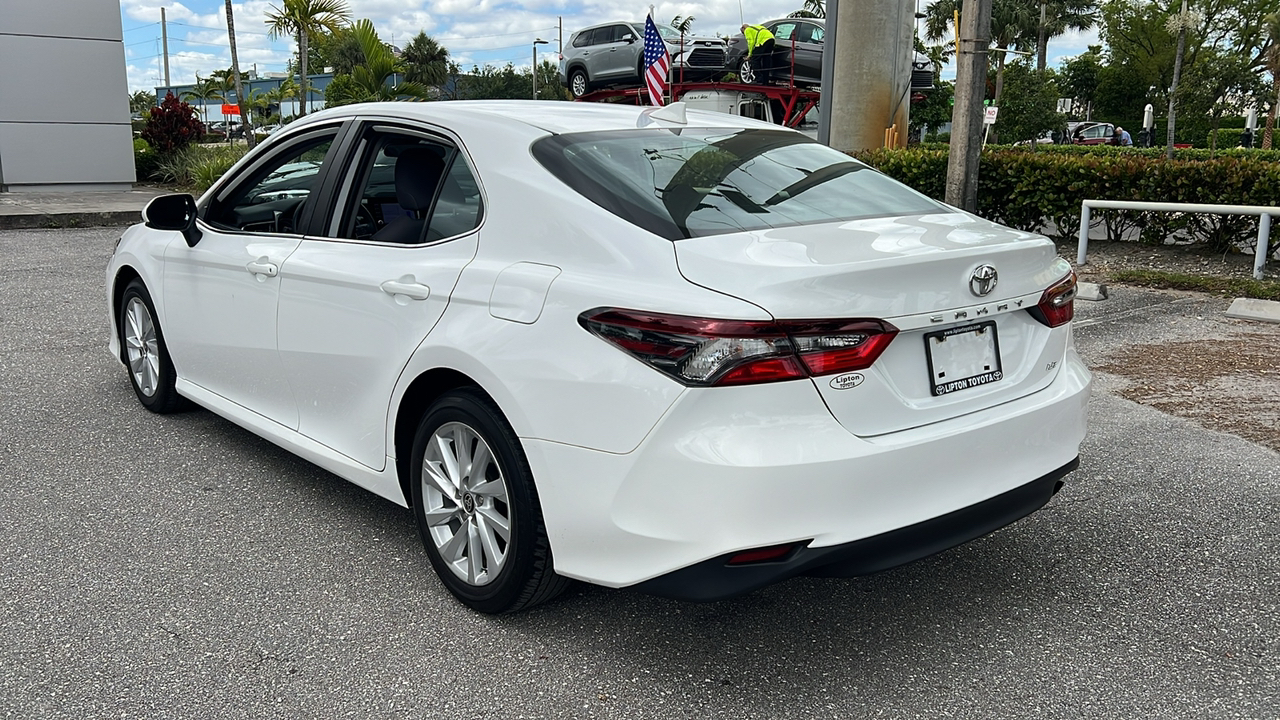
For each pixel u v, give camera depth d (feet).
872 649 9.46
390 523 12.30
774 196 10.03
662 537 8.05
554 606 10.21
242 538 11.78
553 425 8.54
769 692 8.73
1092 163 33.06
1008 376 9.50
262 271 12.41
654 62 49.90
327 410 11.75
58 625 9.71
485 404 9.36
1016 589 10.70
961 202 33.35
